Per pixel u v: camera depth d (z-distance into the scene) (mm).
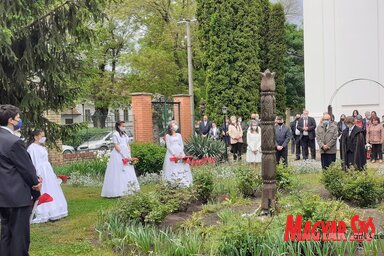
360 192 9891
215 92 26219
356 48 22719
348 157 12508
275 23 33438
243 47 26156
